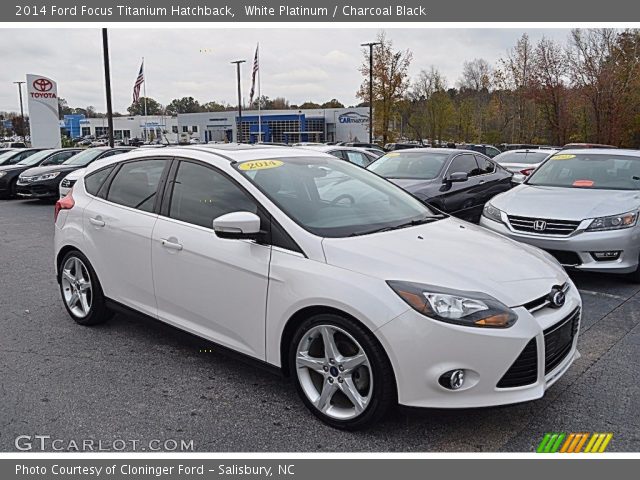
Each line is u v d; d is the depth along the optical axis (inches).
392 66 1446.9
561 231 237.0
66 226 193.0
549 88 1520.7
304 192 153.6
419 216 163.0
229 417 133.3
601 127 1413.6
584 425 129.8
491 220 259.0
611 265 232.8
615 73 1382.9
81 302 193.5
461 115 1774.1
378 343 117.7
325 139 2655.0
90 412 135.7
